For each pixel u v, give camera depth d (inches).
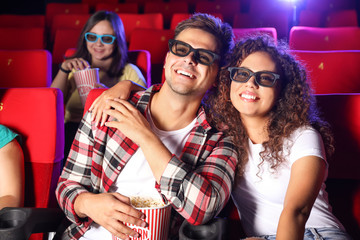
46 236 38.8
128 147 34.9
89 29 68.6
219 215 39.4
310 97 36.0
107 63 69.2
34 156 40.7
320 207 34.5
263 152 34.7
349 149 38.5
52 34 118.9
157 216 27.8
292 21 128.3
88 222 34.5
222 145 35.8
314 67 55.4
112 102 34.6
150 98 37.3
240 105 34.7
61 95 41.4
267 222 34.6
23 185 38.5
